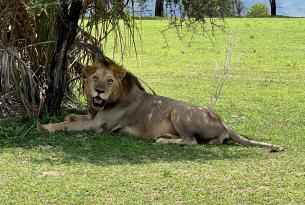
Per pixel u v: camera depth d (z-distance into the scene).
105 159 11.72
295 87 23.47
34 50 15.45
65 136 13.31
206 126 13.23
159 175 10.75
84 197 9.53
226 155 12.38
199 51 35.31
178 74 26.55
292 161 12.05
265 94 21.53
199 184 10.32
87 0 15.12
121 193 9.77
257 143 13.23
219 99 20.36
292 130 15.34
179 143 13.08
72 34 14.64
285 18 64.44
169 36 42.91
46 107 15.00
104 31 15.70
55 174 10.68
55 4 13.41
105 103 13.54
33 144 12.63
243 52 35.22
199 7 14.20
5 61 14.73
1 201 9.27
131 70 27.52
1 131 13.40
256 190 10.16
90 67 13.60
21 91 15.02
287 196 9.91
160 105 13.66
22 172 10.74
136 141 13.28
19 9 14.84
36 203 9.24
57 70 14.84
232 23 53.78
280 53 35.19
